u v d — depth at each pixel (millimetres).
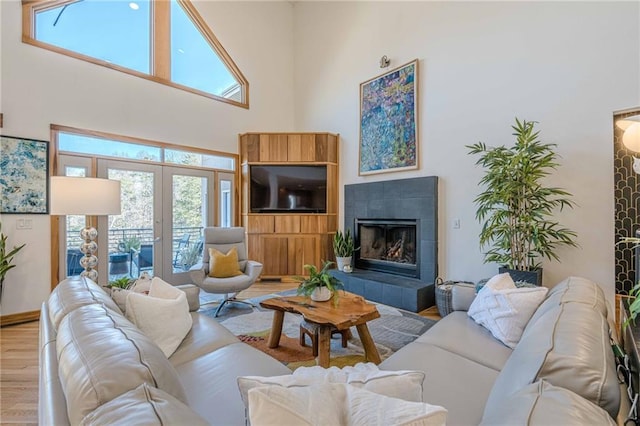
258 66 5746
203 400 1185
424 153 4086
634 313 1144
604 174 2803
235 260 3832
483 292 1994
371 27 4789
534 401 666
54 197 2402
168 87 4645
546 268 3088
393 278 4121
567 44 2990
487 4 3523
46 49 3594
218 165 5250
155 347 911
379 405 649
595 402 723
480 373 1396
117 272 4195
